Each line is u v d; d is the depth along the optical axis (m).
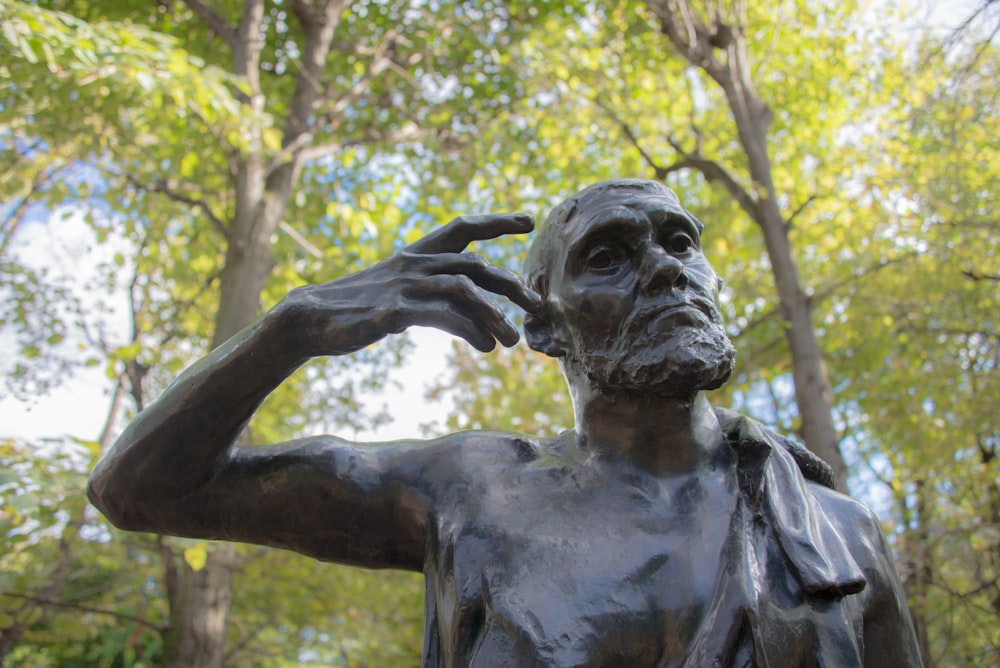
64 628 6.18
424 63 9.12
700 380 1.60
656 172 8.06
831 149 9.52
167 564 6.74
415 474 1.80
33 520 4.91
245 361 1.63
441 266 1.60
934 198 7.20
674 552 1.55
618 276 1.68
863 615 1.63
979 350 7.94
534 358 8.98
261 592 8.44
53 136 6.70
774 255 7.54
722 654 1.42
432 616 1.70
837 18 9.19
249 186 7.05
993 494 7.50
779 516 1.61
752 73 8.72
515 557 1.59
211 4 8.30
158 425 1.69
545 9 9.23
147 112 6.34
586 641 1.47
